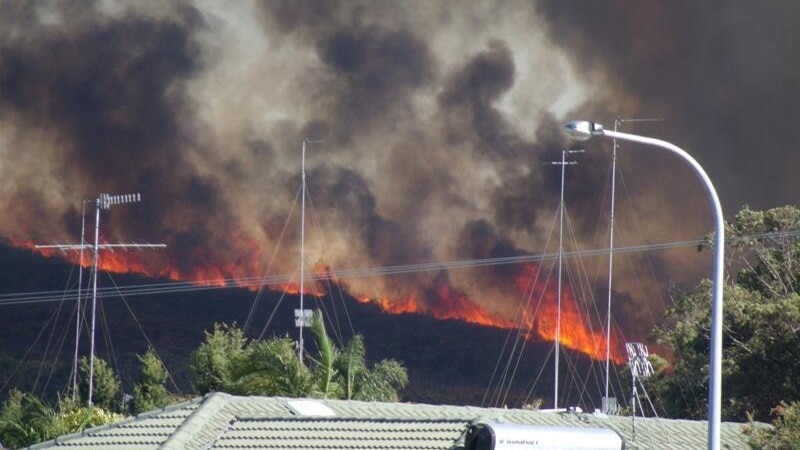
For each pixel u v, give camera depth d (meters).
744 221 125.88
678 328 123.75
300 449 64.94
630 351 78.75
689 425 74.12
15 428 111.69
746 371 111.56
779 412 74.12
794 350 109.94
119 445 68.31
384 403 73.75
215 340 130.62
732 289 117.88
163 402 129.25
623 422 73.12
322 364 93.19
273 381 92.25
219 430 67.88
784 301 110.12
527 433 53.91
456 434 65.25
